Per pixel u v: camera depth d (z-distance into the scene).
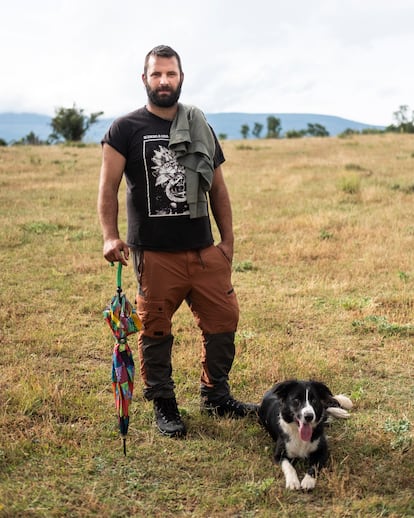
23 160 24.92
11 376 5.34
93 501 3.65
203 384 4.82
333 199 14.60
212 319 4.56
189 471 4.02
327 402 4.21
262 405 4.57
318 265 9.30
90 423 4.64
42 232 11.62
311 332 6.65
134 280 8.62
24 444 4.21
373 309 7.25
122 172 4.33
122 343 4.15
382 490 3.82
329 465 4.09
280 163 23.62
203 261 4.42
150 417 4.72
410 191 15.68
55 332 6.50
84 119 52.91
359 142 34.56
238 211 13.59
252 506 3.68
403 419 4.60
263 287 8.29
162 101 4.17
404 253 9.77
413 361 5.87
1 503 3.59
